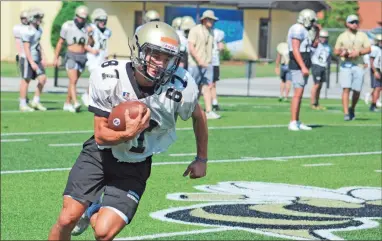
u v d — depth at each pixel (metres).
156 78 8.93
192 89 9.27
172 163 18.95
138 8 70.38
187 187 16.06
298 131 25.66
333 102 40.53
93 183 9.32
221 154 20.56
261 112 32.72
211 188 16.00
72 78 30.56
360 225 12.88
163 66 8.91
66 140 22.66
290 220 13.23
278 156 20.38
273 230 12.52
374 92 34.81
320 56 34.28
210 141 23.05
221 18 73.62
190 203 14.53
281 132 25.31
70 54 30.16
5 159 19.11
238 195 15.30
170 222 13.05
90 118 28.61
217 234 12.26
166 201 14.68
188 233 12.31
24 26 30.30
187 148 21.53
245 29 78.62
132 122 8.65
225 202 14.63
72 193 9.32
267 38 79.12
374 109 35.09
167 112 9.18
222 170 18.17
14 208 14.03
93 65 30.12
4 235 12.27
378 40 34.25
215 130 25.69
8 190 15.51
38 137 23.22
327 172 18.09
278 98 42.41
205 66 28.44
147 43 8.80
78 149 20.92
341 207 14.31
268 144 22.53
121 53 70.88
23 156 19.59
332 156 20.50
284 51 39.38
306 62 25.47
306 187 16.27
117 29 70.56
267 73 65.44
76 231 10.04
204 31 28.22
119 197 9.14
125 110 8.69
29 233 12.42
